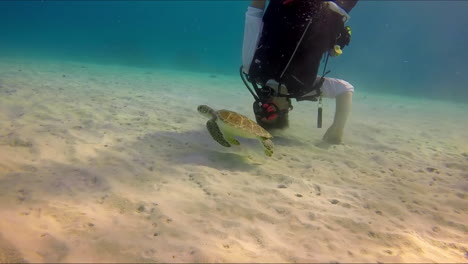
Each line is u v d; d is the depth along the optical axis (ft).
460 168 7.29
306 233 4.43
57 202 4.66
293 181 5.80
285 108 7.97
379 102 20.75
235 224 4.49
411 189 6.07
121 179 5.40
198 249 3.94
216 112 6.18
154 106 10.75
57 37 95.25
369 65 66.28
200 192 5.23
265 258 3.90
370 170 6.82
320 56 6.97
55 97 10.41
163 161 6.20
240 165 6.37
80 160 5.94
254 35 7.32
